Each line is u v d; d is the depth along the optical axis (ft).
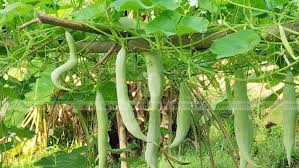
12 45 5.86
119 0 4.23
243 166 5.60
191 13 5.22
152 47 4.87
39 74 7.37
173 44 5.08
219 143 16.65
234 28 5.06
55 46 5.88
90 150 7.59
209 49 4.70
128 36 4.91
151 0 4.33
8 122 8.04
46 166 7.31
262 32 4.96
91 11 4.61
